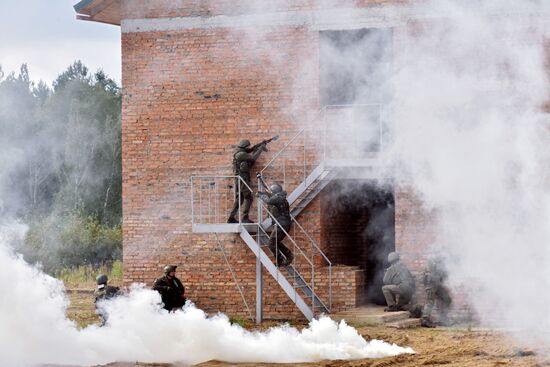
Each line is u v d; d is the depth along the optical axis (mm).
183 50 26203
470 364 18234
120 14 26703
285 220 24406
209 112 26031
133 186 26500
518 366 17953
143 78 26438
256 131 25734
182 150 26203
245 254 25750
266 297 25562
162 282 23391
